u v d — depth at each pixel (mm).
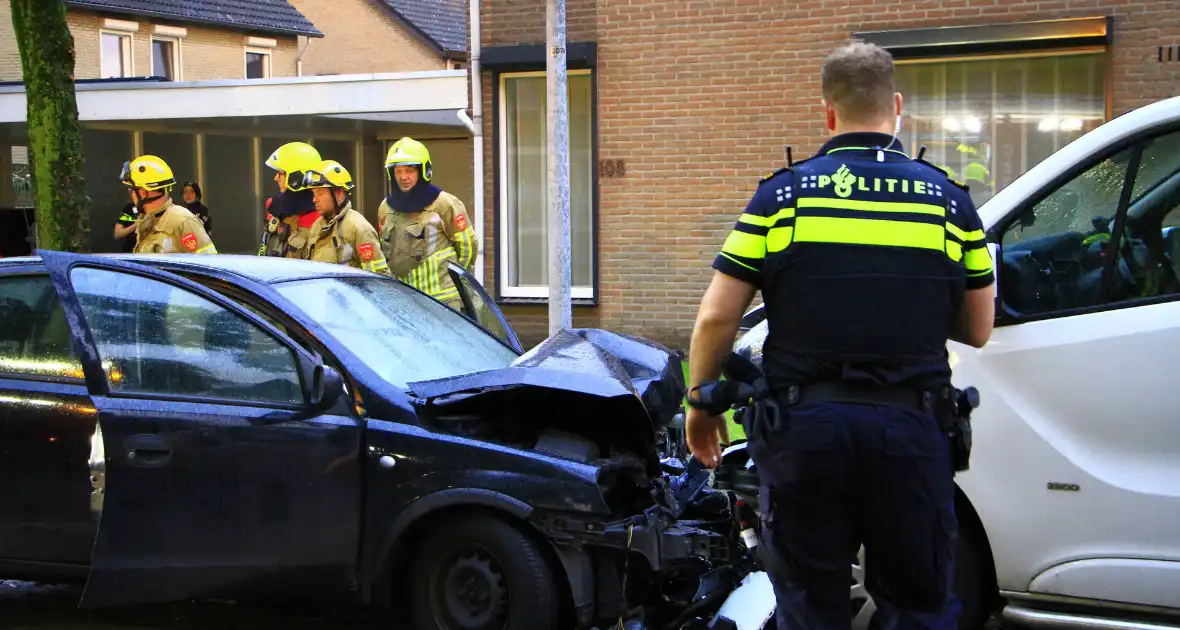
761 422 2771
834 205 2744
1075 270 3902
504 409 4148
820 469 2701
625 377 4066
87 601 4082
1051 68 10133
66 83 8445
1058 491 3838
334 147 20016
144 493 4098
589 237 11797
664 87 11133
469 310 6934
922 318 2721
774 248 2773
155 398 4180
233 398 4168
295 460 4023
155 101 15617
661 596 4125
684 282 11258
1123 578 3754
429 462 3922
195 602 4934
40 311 4402
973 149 10438
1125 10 9688
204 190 19141
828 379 2732
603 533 3738
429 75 14125
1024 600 3959
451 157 19953
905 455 2678
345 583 4012
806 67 10641
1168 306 3740
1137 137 3822
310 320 4273
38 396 4215
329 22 28484
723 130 10977
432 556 3980
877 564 2820
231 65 26016
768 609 3904
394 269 7773
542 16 11461
